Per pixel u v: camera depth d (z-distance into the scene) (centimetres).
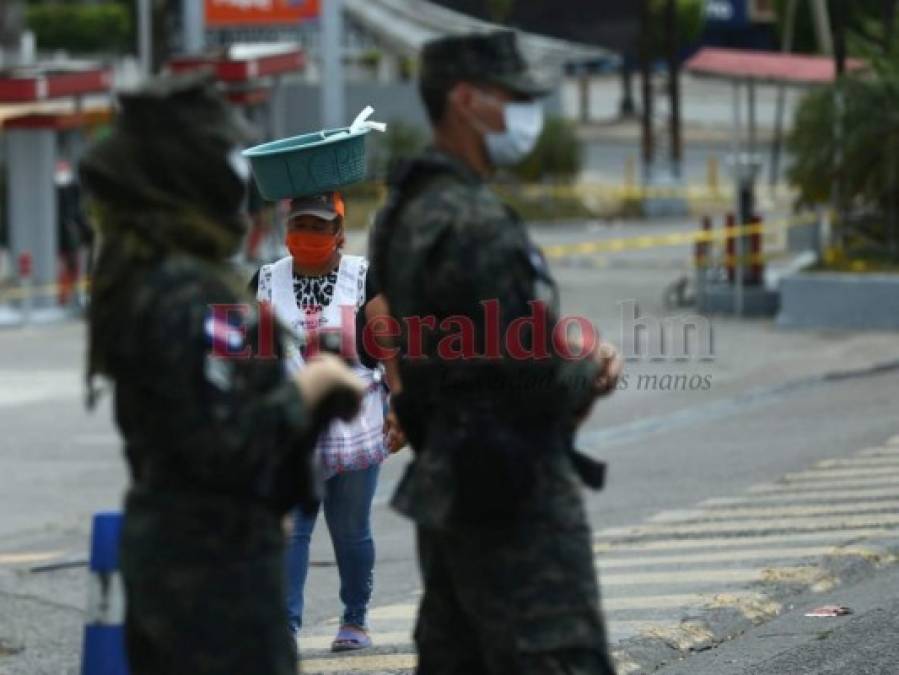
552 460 652
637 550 1346
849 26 3450
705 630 1077
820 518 1427
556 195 5262
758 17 8206
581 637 640
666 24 5403
